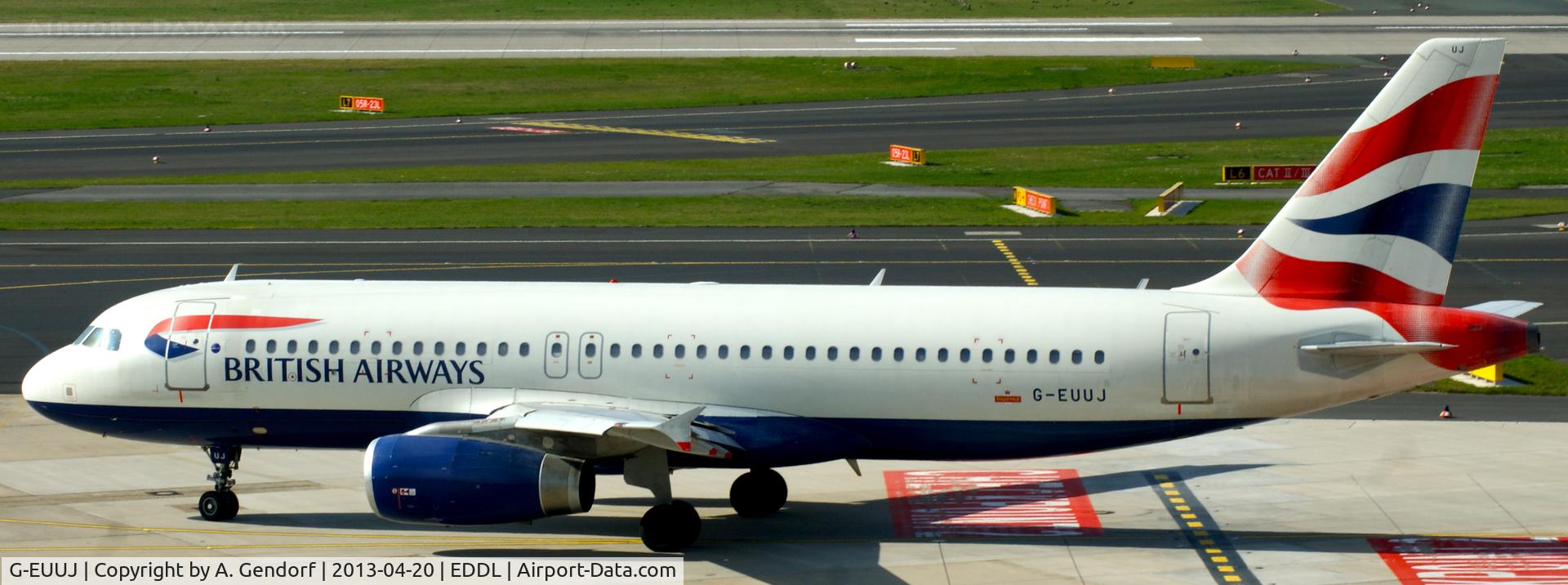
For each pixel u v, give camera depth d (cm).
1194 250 17762
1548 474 9269
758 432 7838
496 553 7650
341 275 16288
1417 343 7394
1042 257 17400
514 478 7200
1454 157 7438
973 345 7744
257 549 7638
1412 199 7544
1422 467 9469
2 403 11262
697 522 7669
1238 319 7669
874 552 7675
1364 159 7556
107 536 7862
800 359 7831
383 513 7294
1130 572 7294
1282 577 7206
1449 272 7575
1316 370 7612
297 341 8100
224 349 8144
